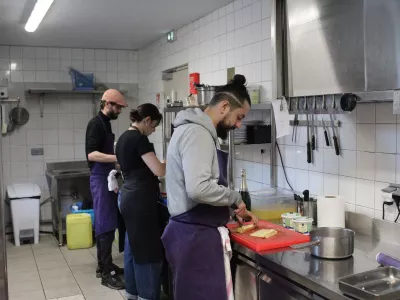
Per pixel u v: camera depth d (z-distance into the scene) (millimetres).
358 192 2443
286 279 1857
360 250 2057
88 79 5562
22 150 5602
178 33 4617
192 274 2141
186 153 2006
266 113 3211
